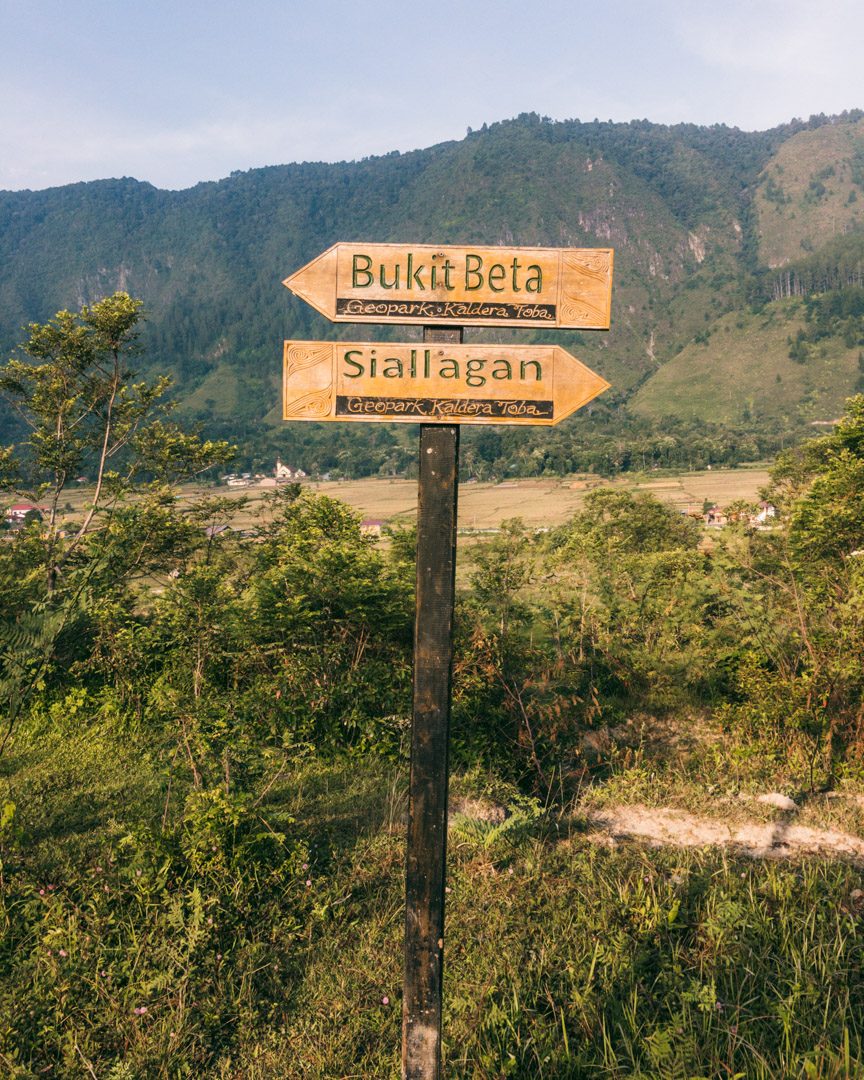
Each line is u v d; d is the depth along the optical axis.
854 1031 3.22
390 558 9.70
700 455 190.88
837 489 11.99
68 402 15.66
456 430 2.73
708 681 9.58
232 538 15.75
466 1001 3.54
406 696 8.02
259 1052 3.29
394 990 3.66
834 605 8.03
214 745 5.48
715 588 9.84
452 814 5.74
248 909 4.22
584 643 10.02
